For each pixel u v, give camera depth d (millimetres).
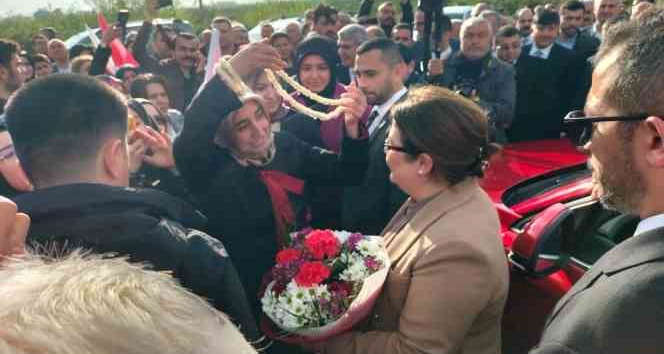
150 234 1162
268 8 22125
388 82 2889
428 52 4125
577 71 5055
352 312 1469
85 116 1218
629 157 827
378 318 1610
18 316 439
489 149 1626
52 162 1212
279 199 2025
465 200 1563
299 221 2369
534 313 2070
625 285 748
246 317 1388
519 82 5121
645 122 792
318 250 1619
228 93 1804
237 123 1924
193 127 1811
